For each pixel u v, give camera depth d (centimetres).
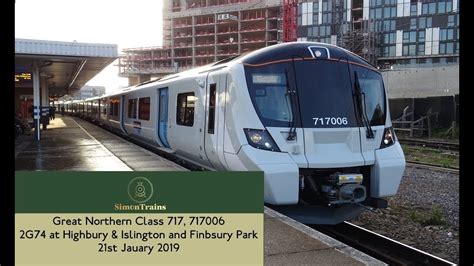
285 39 5825
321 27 8619
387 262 618
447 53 7731
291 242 500
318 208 709
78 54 1739
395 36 8169
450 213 918
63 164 1126
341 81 727
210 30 11650
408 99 3344
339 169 699
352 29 8012
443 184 1233
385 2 8225
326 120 695
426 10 7888
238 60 732
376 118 742
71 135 2155
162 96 1303
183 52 12062
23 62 1989
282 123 679
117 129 2288
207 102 835
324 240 507
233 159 707
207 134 824
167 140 1180
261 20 10819
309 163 668
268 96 691
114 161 1177
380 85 770
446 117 3036
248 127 679
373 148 723
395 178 725
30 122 2797
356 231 737
